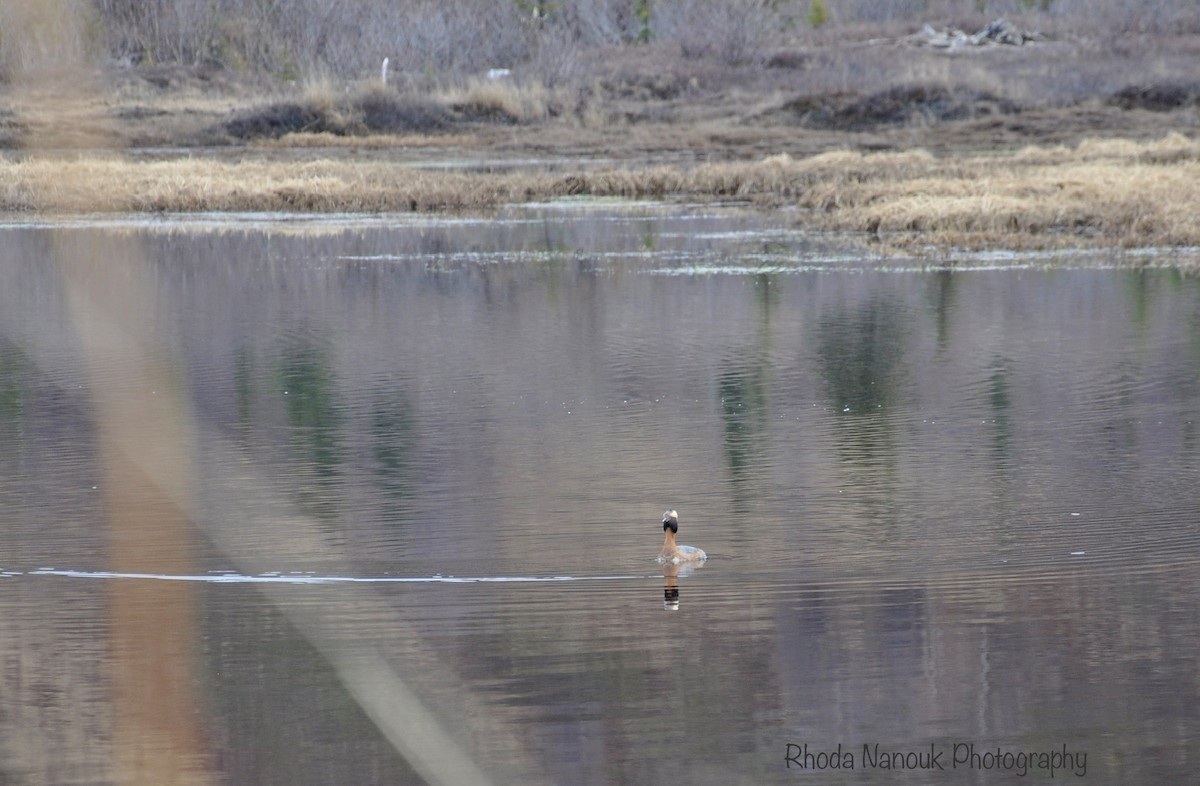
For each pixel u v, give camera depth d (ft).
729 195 236.22
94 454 89.40
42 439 93.35
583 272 165.99
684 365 116.57
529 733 50.44
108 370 115.55
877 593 63.36
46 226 208.74
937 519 74.43
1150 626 59.11
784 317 136.87
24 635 59.21
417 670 55.06
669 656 56.34
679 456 88.38
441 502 78.48
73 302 147.84
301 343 127.13
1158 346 121.60
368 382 111.04
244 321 138.00
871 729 50.90
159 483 82.33
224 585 65.16
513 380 111.24
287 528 73.00
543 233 200.75
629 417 99.09
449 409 101.55
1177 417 96.99
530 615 61.05
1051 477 82.48
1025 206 192.24
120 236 198.18
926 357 118.52
